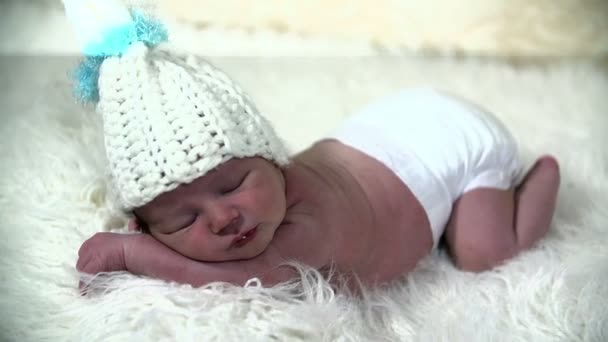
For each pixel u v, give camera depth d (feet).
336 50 6.83
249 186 2.97
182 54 3.22
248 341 2.87
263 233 3.05
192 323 2.92
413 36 7.14
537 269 3.58
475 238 3.81
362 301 3.43
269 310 3.04
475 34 7.00
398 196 3.72
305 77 6.17
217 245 2.97
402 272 3.72
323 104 5.68
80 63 3.29
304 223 3.34
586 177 4.61
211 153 2.85
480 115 4.15
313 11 7.25
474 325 3.22
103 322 2.98
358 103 5.74
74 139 4.19
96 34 3.10
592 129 5.32
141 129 2.93
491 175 3.96
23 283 3.30
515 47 6.97
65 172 3.93
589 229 4.04
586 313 3.29
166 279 3.14
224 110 2.96
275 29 7.32
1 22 6.40
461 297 3.50
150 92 2.96
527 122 5.43
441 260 3.93
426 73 6.34
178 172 2.83
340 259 3.44
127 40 3.10
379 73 6.31
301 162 3.66
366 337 3.16
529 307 3.36
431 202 3.79
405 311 3.45
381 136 3.96
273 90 5.87
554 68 6.52
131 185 2.94
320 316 3.03
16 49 5.98
